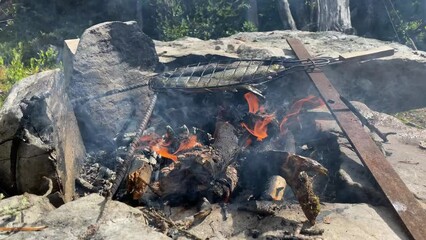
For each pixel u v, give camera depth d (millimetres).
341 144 4234
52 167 3250
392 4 12711
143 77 4715
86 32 4395
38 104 3258
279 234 3082
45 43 11172
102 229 2693
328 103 4465
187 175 3500
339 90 5711
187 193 3533
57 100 3555
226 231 3182
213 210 3400
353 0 12547
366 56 5309
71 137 3855
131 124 4551
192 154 3564
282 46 6590
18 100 3395
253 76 4637
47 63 7395
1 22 12141
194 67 4980
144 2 12734
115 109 4461
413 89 5887
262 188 3660
